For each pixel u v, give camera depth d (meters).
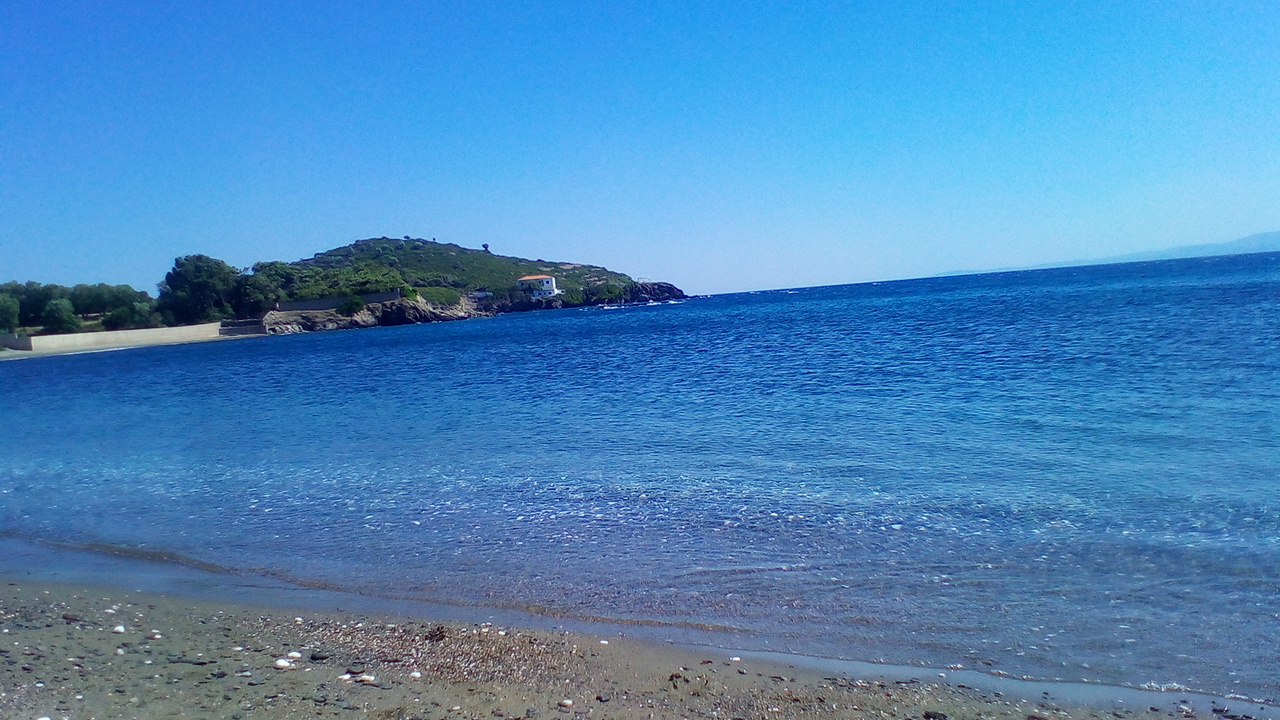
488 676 6.73
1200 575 8.34
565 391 29.11
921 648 7.09
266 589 9.27
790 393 24.25
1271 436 14.41
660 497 12.61
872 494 12.16
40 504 14.55
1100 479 12.29
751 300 167.75
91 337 101.62
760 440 17.03
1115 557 8.99
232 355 74.50
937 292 119.38
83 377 56.44
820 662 6.91
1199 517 10.21
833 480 13.16
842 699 6.21
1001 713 5.95
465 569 9.67
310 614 8.38
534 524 11.46
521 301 176.62
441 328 114.62
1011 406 19.23
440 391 32.19
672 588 8.73
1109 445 14.54
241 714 6.05
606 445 17.44
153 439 22.98
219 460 18.48
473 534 11.12
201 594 9.17
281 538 11.41
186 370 57.69
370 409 27.39
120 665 7.07
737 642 7.35
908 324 53.31
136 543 11.52
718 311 110.56
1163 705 6.01
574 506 12.34
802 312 87.38
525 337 73.31
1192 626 7.24
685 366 35.84
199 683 6.65
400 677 6.73
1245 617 7.34
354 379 41.59
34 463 19.78
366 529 11.66
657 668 6.84
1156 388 20.23
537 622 7.96
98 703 6.27
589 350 51.00
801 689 6.39
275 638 7.71
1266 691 6.12
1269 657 6.61
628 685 6.52
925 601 8.08
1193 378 21.34
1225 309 44.34
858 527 10.56
